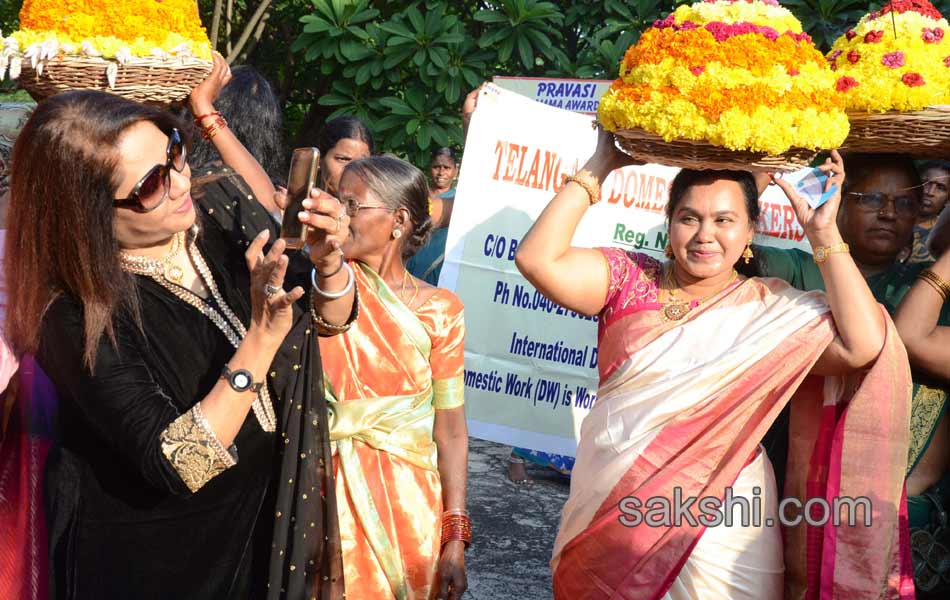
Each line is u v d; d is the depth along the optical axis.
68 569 1.94
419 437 2.73
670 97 2.47
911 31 2.83
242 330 2.03
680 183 2.75
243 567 2.05
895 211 3.08
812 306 2.73
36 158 1.78
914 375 3.00
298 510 2.04
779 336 2.67
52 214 1.78
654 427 2.67
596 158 2.80
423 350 2.78
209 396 1.85
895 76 2.76
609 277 2.82
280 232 1.99
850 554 2.68
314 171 1.86
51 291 1.84
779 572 2.72
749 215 2.74
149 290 1.96
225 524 2.01
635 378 2.73
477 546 4.67
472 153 4.31
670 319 2.77
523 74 7.07
